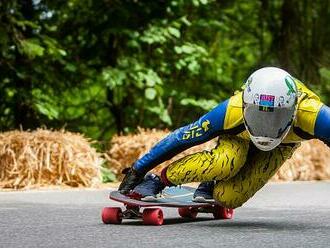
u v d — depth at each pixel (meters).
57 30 25.45
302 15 30.66
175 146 10.62
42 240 8.87
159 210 10.72
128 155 22.22
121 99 26.81
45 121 24.91
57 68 24.33
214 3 28.12
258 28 31.36
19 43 22.08
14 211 12.80
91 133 27.58
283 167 24.39
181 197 11.56
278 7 31.27
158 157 10.70
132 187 10.91
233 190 10.87
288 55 30.61
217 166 10.41
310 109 10.02
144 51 26.22
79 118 27.09
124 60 24.48
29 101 23.06
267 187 20.75
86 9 25.30
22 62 23.33
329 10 30.72
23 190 18.25
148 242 8.71
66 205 14.11
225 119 10.27
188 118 28.56
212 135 10.48
